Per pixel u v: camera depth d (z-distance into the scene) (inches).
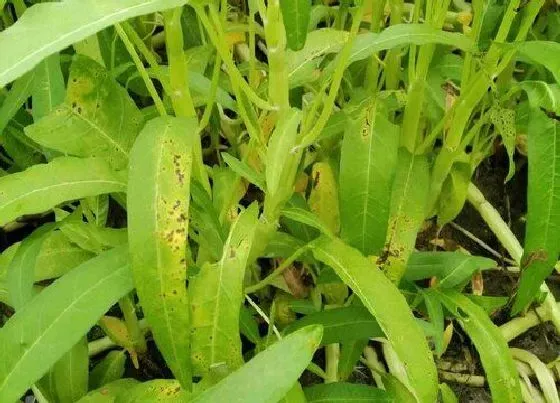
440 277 17.2
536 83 14.4
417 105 17.0
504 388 15.1
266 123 16.3
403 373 18.8
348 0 19.0
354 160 14.6
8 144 18.4
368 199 14.6
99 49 17.1
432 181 19.0
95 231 15.0
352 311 15.3
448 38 14.7
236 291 12.6
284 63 12.4
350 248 13.7
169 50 13.0
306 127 13.7
